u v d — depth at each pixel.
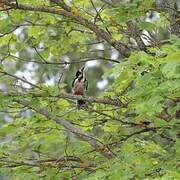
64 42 13.78
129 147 11.29
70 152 12.79
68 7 12.32
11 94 11.50
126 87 11.48
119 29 12.94
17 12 13.00
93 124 12.73
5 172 12.15
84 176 11.71
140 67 9.12
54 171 12.06
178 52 7.92
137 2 11.20
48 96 11.50
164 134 12.79
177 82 8.55
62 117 12.98
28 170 12.34
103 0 12.75
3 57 12.77
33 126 12.96
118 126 12.73
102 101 11.91
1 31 13.17
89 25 12.40
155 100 8.82
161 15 12.79
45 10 12.37
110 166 10.12
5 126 12.89
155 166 10.06
